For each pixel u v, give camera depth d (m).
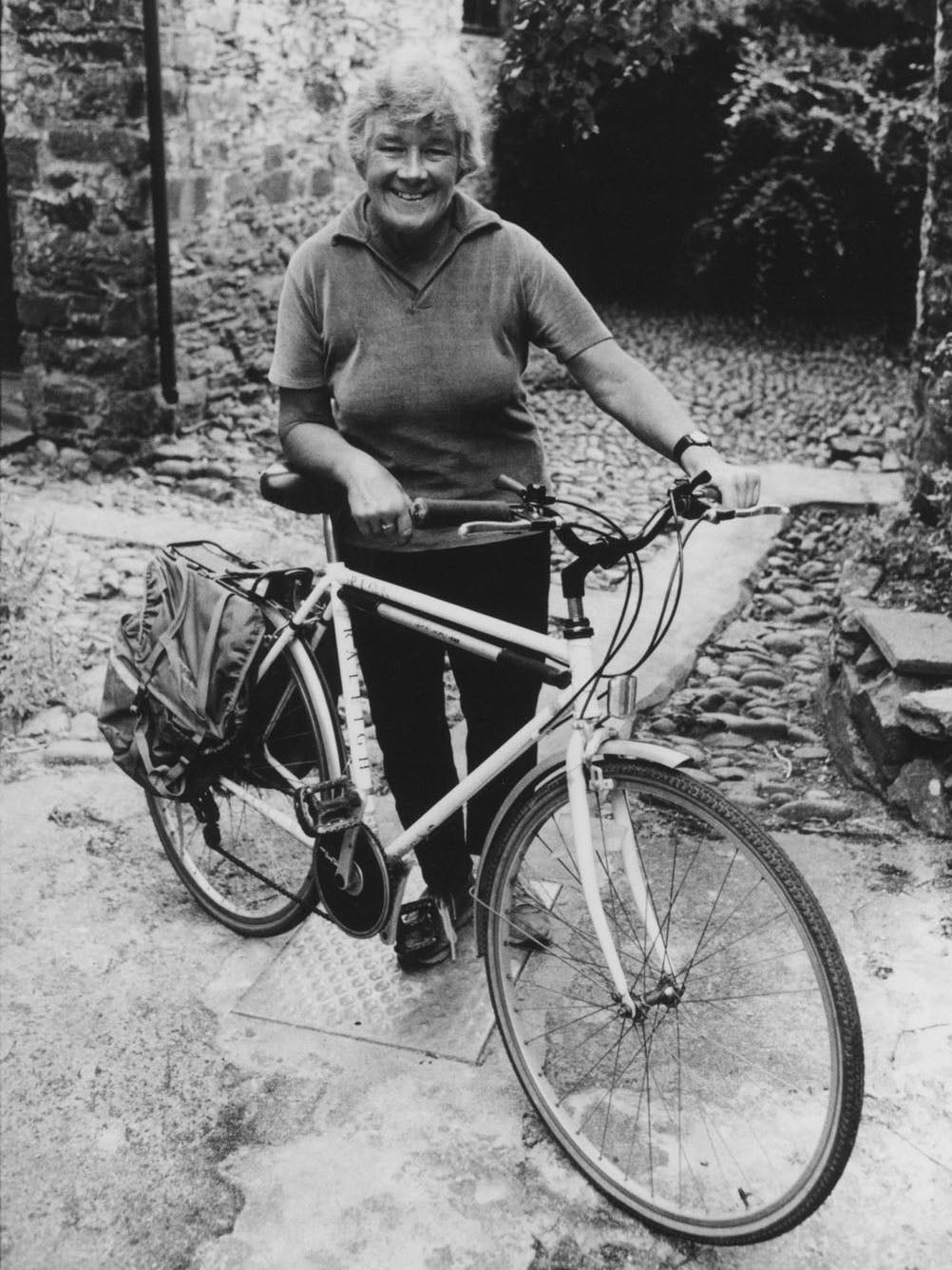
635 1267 2.02
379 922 2.46
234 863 2.97
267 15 7.17
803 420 7.91
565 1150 2.22
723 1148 2.26
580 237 10.35
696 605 4.85
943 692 3.33
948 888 3.01
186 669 2.62
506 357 2.40
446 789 2.71
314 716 2.58
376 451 2.46
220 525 5.76
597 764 2.09
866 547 4.49
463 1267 2.01
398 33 8.31
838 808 3.36
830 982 1.83
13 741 3.72
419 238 2.30
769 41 9.13
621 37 8.86
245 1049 2.49
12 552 4.84
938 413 4.26
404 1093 2.38
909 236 9.30
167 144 6.51
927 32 9.02
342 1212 2.11
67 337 6.55
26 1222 2.08
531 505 2.07
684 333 9.53
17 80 6.28
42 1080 2.39
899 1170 2.20
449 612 2.27
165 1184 2.16
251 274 7.45
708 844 3.14
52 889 3.00
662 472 7.09
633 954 2.28
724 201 9.39
